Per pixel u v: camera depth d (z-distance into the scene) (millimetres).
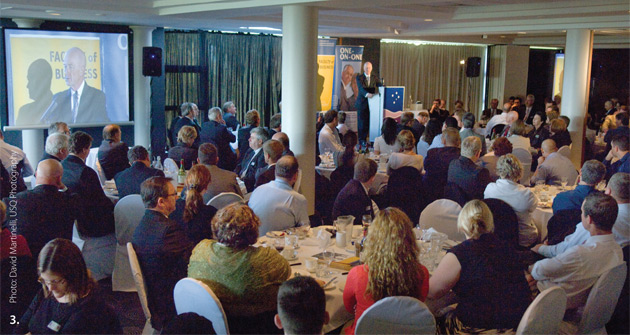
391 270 2672
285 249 3646
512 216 4320
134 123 10211
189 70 11375
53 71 8977
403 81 15789
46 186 4090
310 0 6215
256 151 6504
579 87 10289
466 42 16000
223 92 11961
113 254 5070
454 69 17141
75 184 4789
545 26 9922
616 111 13469
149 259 3334
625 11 8422
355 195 4504
